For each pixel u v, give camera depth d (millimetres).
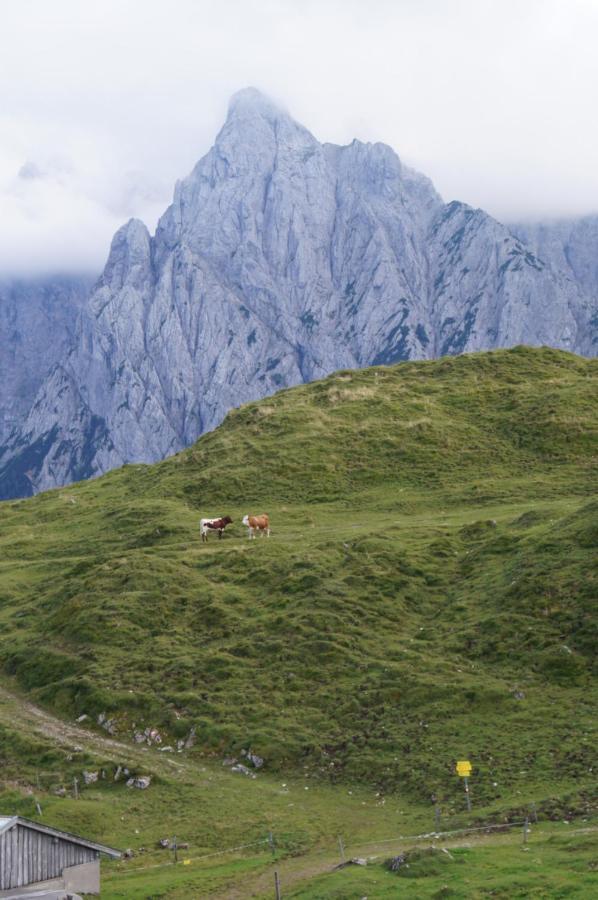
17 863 35844
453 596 68188
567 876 31766
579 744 48312
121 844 45844
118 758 56031
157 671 64375
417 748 51812
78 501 116625
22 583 88062
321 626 65688
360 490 97750
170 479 108688
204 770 54406
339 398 121688
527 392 115688
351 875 35656
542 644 58281
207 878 39969
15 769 56469
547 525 73562
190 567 78688
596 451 98875
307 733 55594
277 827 46125
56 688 65500
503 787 46125
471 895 31031
